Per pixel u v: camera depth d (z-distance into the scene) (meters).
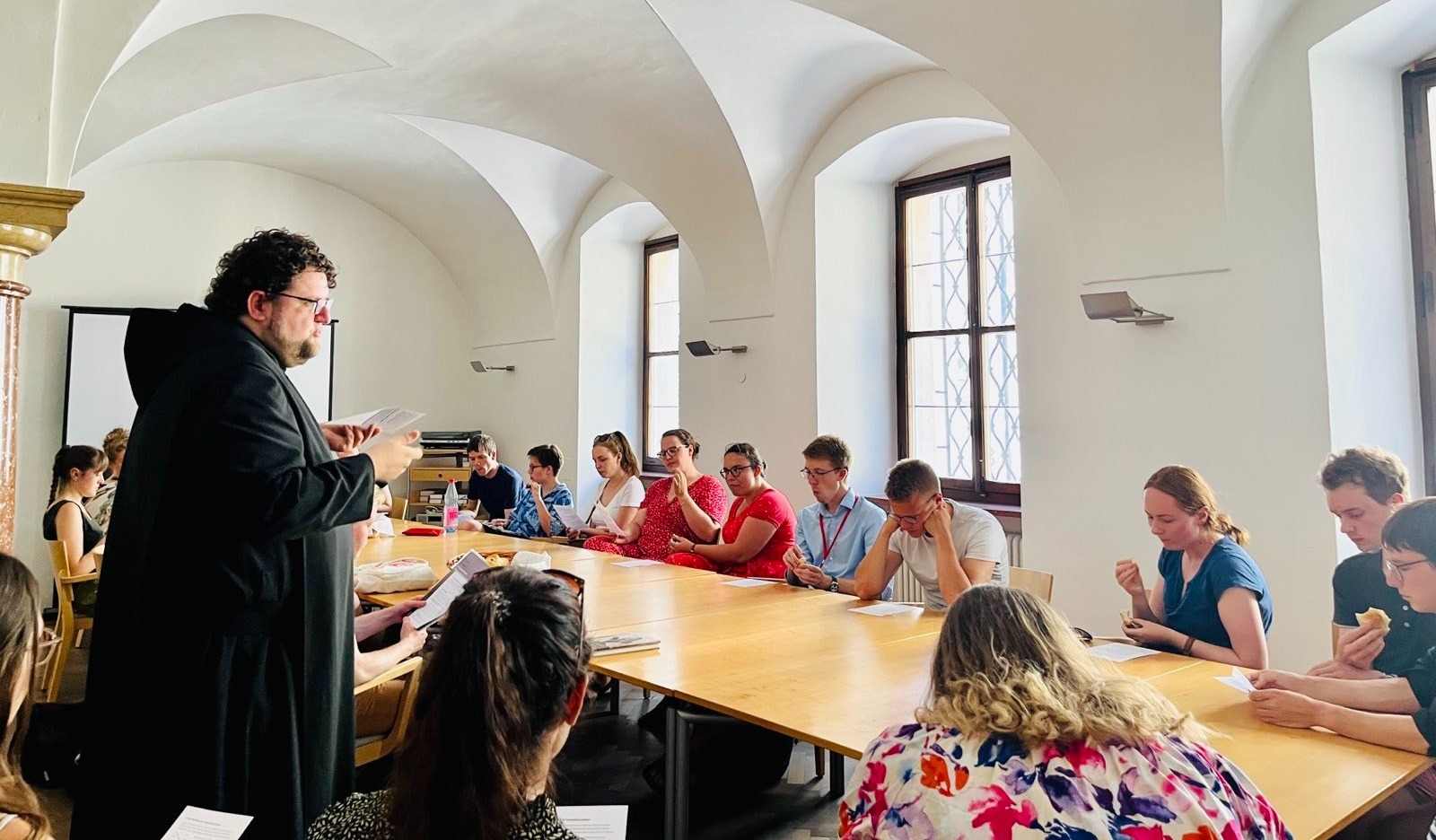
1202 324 3.48
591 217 7.31
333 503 1.55
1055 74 3.54
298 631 1.58
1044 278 4.16
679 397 6.79
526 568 1.06
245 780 1.50
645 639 2.41
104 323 6.45
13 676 0.99
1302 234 3.21
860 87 5.04
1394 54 3.33
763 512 4.04
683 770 2.04
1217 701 1.91
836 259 5.43
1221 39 3.08
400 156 6.77
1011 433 4.95
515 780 0.90
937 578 2.95
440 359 8.35
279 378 1.62
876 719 1.80
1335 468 2.27
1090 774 1.06
